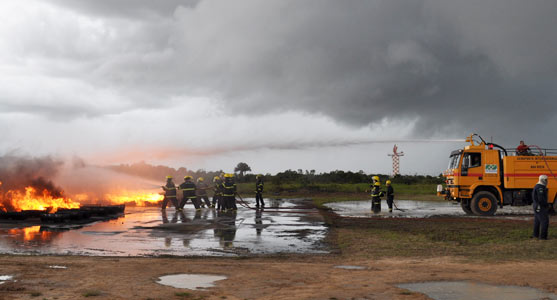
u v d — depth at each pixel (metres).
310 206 26.23
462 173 20.59
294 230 13.98
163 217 18.66
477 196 20.20
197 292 5.63
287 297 5.37
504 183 20.20
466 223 15.99
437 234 12.87
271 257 9.28
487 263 8.30
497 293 5.64
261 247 10.62
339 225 15.38
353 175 52.84
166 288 5.85
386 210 23.78
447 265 8.03
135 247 10.57
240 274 6.98
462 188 20.59
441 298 5.38
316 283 6.26
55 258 8.79
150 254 9.59
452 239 11.90
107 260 8.52
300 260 8.86
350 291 5.71
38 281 6.23
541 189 11.75
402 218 18.14
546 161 20.19
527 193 20.27
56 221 16.17
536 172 20.12
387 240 11.74
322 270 7.40
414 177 52.97
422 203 30.25
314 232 13.47
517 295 5.54
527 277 6.68
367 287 5.97
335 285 6.11
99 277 6.57
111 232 13.47
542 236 11.75
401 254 9.61
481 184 20.39
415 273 7.06
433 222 16.38
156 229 14.23
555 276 6.76
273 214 20.06
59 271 7.06
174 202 22.08
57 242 11.35
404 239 11.91
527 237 12.12
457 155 20.91
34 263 7.95
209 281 6.40
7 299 5.18
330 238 12.16
